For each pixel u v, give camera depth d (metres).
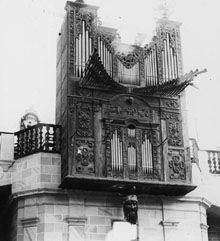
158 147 24.00
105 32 25.19
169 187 23.50
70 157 22.64
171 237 24.00
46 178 23.36
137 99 24.55
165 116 24.62
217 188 26.42
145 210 24.14
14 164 24.50
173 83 24.22
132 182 22.94
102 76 23.59
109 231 23.34
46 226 22.67
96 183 22.77
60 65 25.97
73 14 24.94
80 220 23.05
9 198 24.62
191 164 24.75
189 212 24.73
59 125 24.34
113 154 23.31
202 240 24.50
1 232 26.92
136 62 25.20
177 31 26.28
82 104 23.66
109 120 23.72
